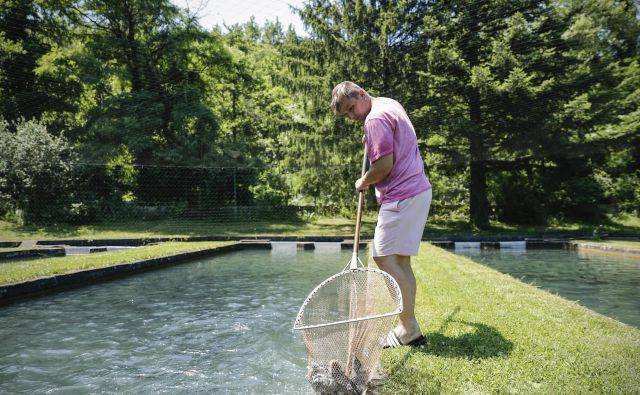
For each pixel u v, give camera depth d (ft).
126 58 65.72
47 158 52.21
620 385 6.84
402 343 9.04
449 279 16.63
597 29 49.44
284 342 11.72
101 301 17.28
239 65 79.15
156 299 17.60
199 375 9.44
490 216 66.49
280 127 61.11
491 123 53.52
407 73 52.85
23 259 32.89
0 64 56.34
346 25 55.88
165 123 66.85
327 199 67.77
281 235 47.52
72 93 65.26
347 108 9.16
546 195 64.64
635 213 66.95
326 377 7.29
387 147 8.38
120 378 9.37
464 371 7.55
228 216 65.51
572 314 11.23
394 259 8.91
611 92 51.88
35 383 9.16
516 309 11.74
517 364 7.77
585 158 62.28
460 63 49.88
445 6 51.11
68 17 63.72
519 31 49.65
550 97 50.16
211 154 66.90
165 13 66.64
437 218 71.00
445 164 60.70
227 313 15.12
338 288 8.55
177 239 42.96
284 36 60.08
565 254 35.29
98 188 59.67
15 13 58.18
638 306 16.22
